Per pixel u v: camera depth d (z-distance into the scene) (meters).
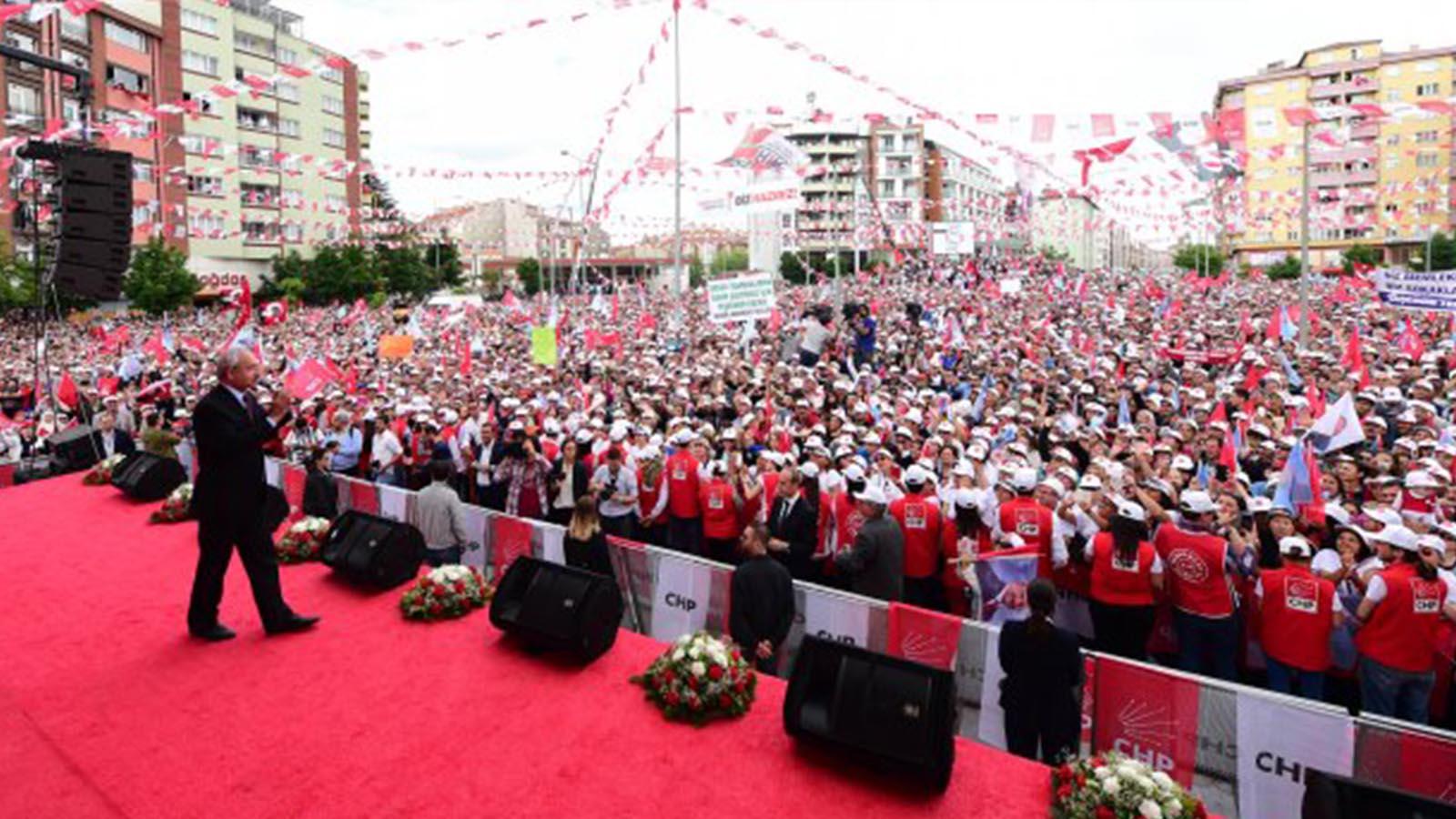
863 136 94.75
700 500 9.91
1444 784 4.43
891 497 8.66
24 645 5.59
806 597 7.05
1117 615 7.13
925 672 4.28
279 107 66.56
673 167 24.73
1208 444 10.73
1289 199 50.03
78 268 11.02
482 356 28.08
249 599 6.52
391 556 6.72
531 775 4.27
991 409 14.41
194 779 4.15
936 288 56.69
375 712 4.83
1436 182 63.91
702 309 46.81
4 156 17.66
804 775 4.32
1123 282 61.00
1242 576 7.05
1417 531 7.30
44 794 4.01
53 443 12.62
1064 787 4.05
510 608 5.75
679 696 4.82
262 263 66.38
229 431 5.55
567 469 10.48
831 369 19.28
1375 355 20.33
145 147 54.50
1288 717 4.89
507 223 120.00
